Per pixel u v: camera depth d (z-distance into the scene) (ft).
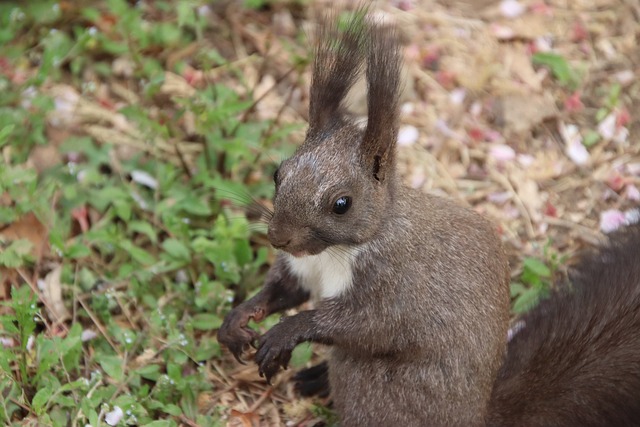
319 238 30.68
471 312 31.78
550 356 32.83
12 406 32.35
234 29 47.70
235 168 41.47
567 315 33.32
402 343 31.78
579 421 32.17
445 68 46.83
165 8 48.06
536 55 46.85
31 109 42.68
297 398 35.65
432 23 48.60
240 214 40.40
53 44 45.06
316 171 30.53
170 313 36.76
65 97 44.01
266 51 44.68
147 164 41.78
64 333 35.94
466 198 42.63
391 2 49.39
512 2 49.57
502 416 32.60
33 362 33.94
